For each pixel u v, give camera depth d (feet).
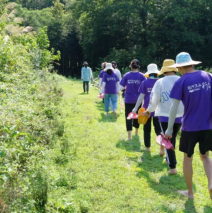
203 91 12.29
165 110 16.35
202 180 15.43
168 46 118.93
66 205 12.16
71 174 15.24
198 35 110.52
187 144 12.71
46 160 16.26
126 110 21.95
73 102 35.32
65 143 19.02
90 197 13.20
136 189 14.23
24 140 14.92
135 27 115.85
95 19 117.08
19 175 13.24
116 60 110.73
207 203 13.10
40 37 54.60
